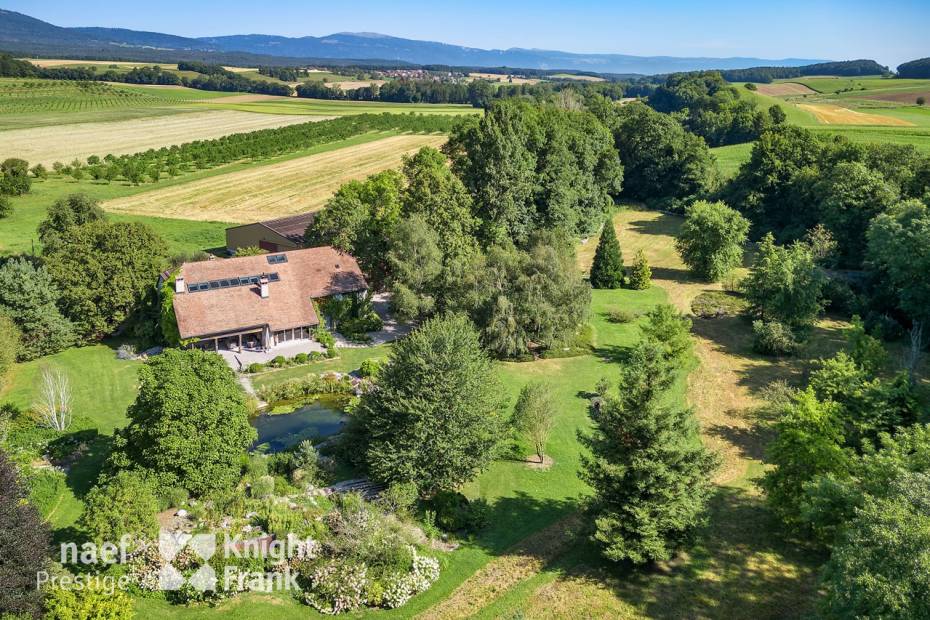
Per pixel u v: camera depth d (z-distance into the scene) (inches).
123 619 1001.5
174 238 3378.4
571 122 3769.7
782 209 3656.5
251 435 1428.4
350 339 2319.1
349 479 1472.7
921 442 1070.4
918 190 3061.0
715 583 1193.4
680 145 4355.3
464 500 1406.3
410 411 1344.7
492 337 2156.7
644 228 4001.0
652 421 1152.8
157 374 1342.3
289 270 2347.4
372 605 1135.0
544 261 2175.2
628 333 2474.2
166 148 5364.2
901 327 2416.3
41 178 4493.1
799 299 2356.1
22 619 932.6
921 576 768.3
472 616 1111.6
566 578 1211.9
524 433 1609.3
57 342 2127.2
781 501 1310.3
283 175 4778.5
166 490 1304.1
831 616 916.0
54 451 1505.9
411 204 2561.5
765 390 1934.1
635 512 1146.7
